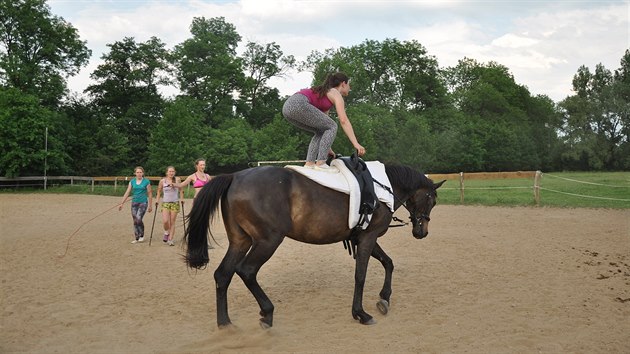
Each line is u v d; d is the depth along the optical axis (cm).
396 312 557
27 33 4316
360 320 516
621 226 1270
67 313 556
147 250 971
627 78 7775
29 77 4247
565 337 471
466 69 7644
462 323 514
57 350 443
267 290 659
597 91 7744
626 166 6644
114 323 523
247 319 534
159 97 5412
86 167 4441
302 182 487
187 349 446
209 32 5616
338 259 868
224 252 952
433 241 1055
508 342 457
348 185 497
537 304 583
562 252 915
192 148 3978
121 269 795
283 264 826
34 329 500
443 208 1786
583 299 604
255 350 441
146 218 1521
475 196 2269
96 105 5297
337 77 539
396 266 805
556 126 7056
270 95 6075
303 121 532
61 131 4303
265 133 4559
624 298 607
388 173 580
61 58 4553
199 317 545
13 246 1016
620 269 768
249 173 486
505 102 6931
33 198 2470
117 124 5022
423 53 6400
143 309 576
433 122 6181
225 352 438
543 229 1226
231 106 5606
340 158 530
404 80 6200
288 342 461
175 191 1033
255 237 470
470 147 5812
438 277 725
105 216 1609
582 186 3116
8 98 3503
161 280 718
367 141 4238
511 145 6178
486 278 715
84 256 908
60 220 1489
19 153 3394
